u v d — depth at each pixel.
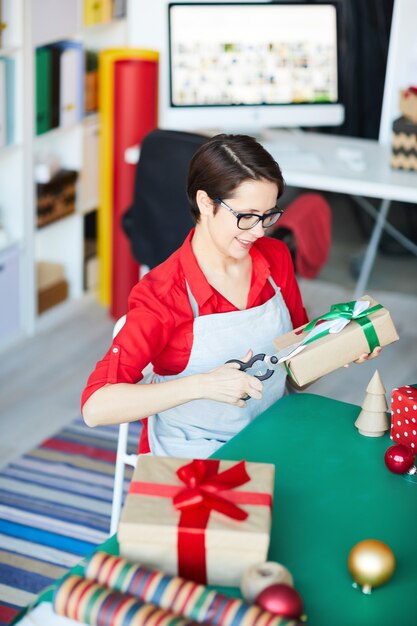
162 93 4.49
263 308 1.85
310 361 1.59
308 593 1.27
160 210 3.31
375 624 1.22
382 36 4.69
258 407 1.89
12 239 3.84
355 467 1.61
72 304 4.26
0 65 3.56
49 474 2.98
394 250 4.97
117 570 1.20
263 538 1.23
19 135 3.73
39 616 1.21
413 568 1.34
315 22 3.74
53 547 2.62
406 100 3.59
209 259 1.81
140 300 1.76
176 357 1.82
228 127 4.00
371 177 3.52
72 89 4.00
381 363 3.82
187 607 1.15
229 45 3.68
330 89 3.81
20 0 3.56
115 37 4.37
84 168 4.20
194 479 1.32
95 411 1.61
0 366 3.72
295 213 3.61
